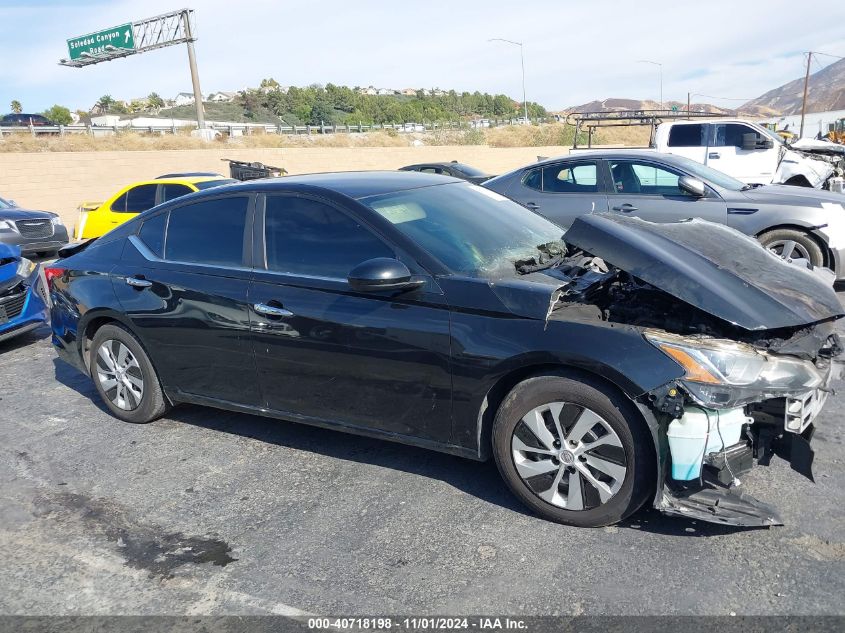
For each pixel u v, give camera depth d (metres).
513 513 3.46
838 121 34.00
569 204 7.97
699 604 2.71
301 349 3.87
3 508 3.83
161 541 3.43
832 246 6.92
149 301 4.49
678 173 7.59
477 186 4.69
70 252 5.37
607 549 3.10
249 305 4.02
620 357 2.97
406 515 3.51
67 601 3.00
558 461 3.25
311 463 4.16
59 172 24.59
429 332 3.45
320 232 3.91
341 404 3.85
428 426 3.60
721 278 3.23
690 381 2.87
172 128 39.72
